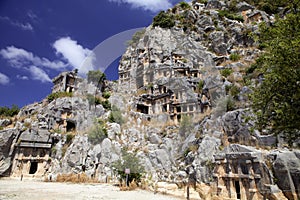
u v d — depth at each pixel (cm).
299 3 593
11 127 2578
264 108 658
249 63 2139
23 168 2273
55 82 3067
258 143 1168
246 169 1051
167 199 582
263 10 3522
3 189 1082
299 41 500
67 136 2316
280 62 545
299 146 1123
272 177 1018
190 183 1080
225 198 1014
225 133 1191
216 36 2833
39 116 2592
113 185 1173
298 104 543
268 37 645
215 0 4050
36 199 745
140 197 590
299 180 976
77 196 780
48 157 2344
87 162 1716
